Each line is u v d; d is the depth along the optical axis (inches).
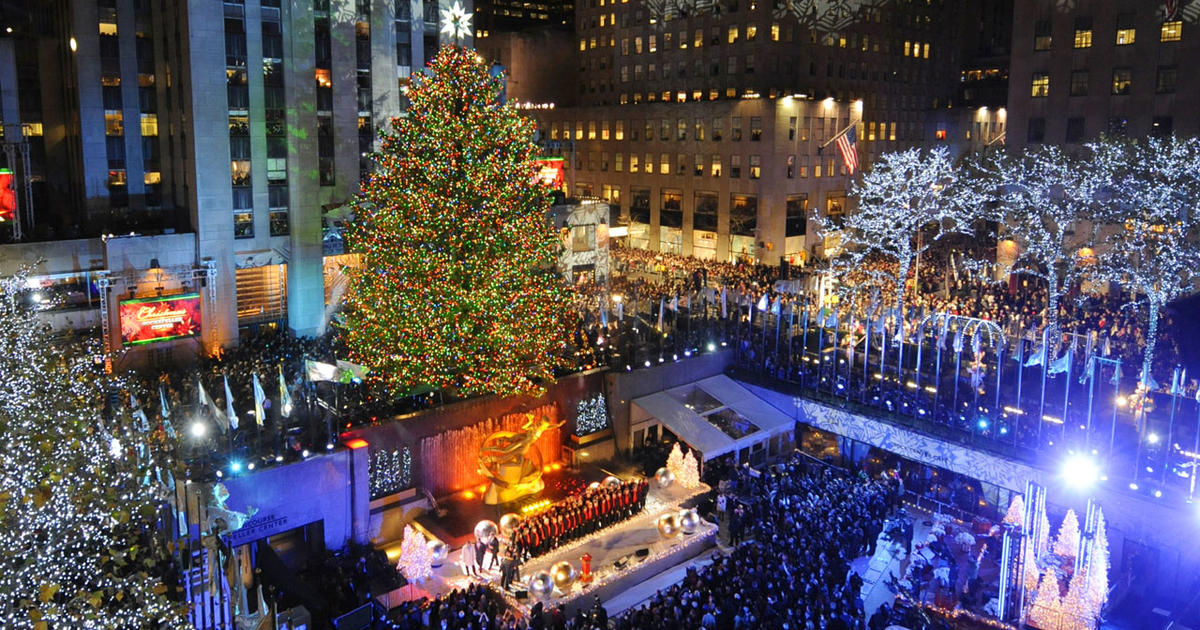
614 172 4252.0
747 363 2097.7
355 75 2368.4
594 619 1202.6
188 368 1895.9
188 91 2111.2
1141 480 1483.8
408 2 2466.8
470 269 1672.0
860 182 4005.9
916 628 1197.1
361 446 1469.0
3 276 1829.5
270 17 2183.8
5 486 804.0
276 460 1384.1
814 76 4296.3
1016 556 1379.2
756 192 3634.4
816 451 1945.1
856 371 2048.5
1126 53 2856.8
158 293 2091.5
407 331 1689.2
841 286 2965.1
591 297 2511.1
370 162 2422.5
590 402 1815.9
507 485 1568.7
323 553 1434.5
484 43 5187.0
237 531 1339.8
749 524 1526.8
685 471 1701.5
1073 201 2810.0
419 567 1358.3
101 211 2284.7
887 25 4687.5
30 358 1222.3
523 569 1384.1
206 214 2139.5
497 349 1717.5
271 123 2219.5
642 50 4598.9
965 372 2055.9
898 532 1504.7
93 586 795.4
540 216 1814.7
